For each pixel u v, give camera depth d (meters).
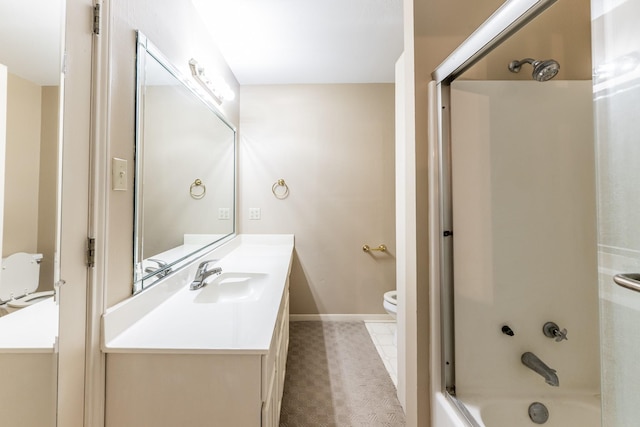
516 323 1.05
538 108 1.06
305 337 2.30
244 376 0.82
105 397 0.83
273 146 2.62
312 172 2.62
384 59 2.21
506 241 1.05
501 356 1.05
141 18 1.05
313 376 1.77
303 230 2.63
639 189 0.54
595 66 0.60
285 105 2.62
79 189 0.78
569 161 1.06
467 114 1.03
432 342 1.04
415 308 1.07
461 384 1.04
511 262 1.05
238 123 2.58
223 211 2.20
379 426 1.39
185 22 1.47
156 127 1.20
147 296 1.05
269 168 2.62
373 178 2.64
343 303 2.65
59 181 0.73
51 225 0.74
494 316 1.05
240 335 0.89
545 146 1.06
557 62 1.06
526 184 1.05
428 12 1.06
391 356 2.02
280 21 1.74
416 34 1.06
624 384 0.56
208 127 1.87
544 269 1.06
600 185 0.60
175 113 1.40
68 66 0.74
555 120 1.06
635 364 0.55
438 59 1.06
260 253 2.21
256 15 1.67
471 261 1.04
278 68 2.33
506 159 1.05
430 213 1.04
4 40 0.75
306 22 1.75
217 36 1.88
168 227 1.34
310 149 2.62
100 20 0.83
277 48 2.04
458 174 1.03
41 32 0.74
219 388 0.82
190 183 1.61
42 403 0.73
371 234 2.65
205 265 1.50
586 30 1.06
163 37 1.23
